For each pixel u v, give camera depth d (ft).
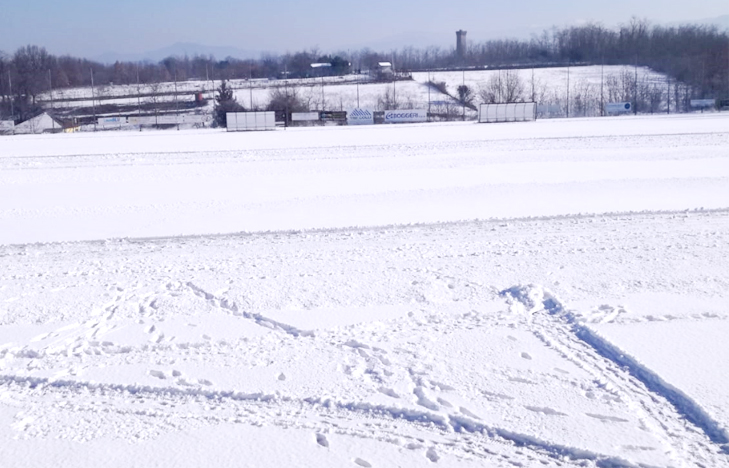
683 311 26.76
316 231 42.16
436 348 23.84
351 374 22.03
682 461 16.90
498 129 126.11
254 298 29.45
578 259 34.27
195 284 31.53
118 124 176.55
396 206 49.83
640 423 18.67
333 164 76.59
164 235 42.45
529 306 27.86
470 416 19.21
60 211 52.29
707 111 171.01
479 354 23.27
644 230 39.93
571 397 20.17
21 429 19.24
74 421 19.62
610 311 26.91
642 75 244.63
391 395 20.57
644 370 21.68
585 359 22.80
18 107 217.15
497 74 260.42
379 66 285.64
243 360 23.32
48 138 137.39
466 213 46.32
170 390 21.30
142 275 33.32
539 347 23.84
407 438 18.35
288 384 21.48
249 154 91.20
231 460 17.57
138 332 25.96
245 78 321.93
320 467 17.16
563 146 88.12
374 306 28.22
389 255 35.88
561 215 44.60
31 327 26.73
